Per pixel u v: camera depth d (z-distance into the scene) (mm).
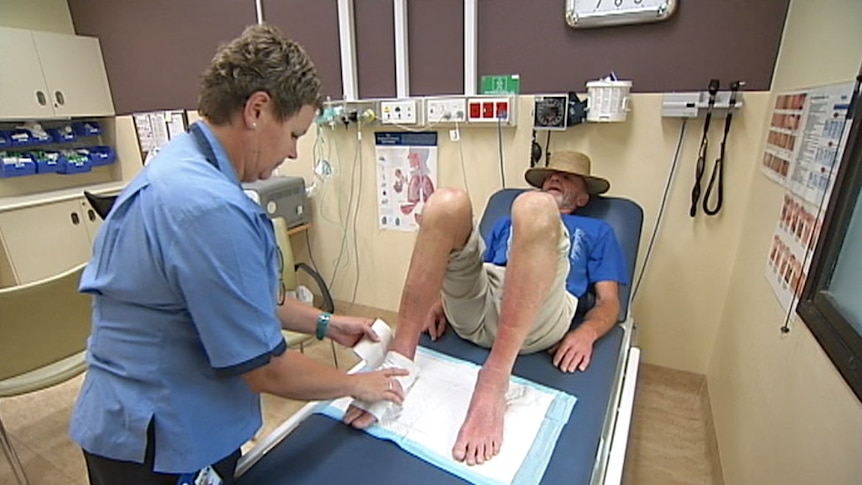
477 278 1284
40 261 2855
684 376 2055
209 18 2707
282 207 2465
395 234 2533
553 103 1871
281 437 1085
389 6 2240
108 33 3088
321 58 2469
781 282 1213
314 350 2383
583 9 1854
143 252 736
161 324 786
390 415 1095
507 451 988
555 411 1105
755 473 1188
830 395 850
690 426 1815
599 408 1126
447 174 2293
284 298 1211
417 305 1223
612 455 1066
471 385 1212
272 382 849
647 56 1832
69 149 3238
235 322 745
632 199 1955
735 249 1822
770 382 1187
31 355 1414
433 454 990
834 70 1072
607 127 1915
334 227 2699
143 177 779
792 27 1489
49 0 3068
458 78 2207
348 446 1022
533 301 1075
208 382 840
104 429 823
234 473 971
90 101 3168
